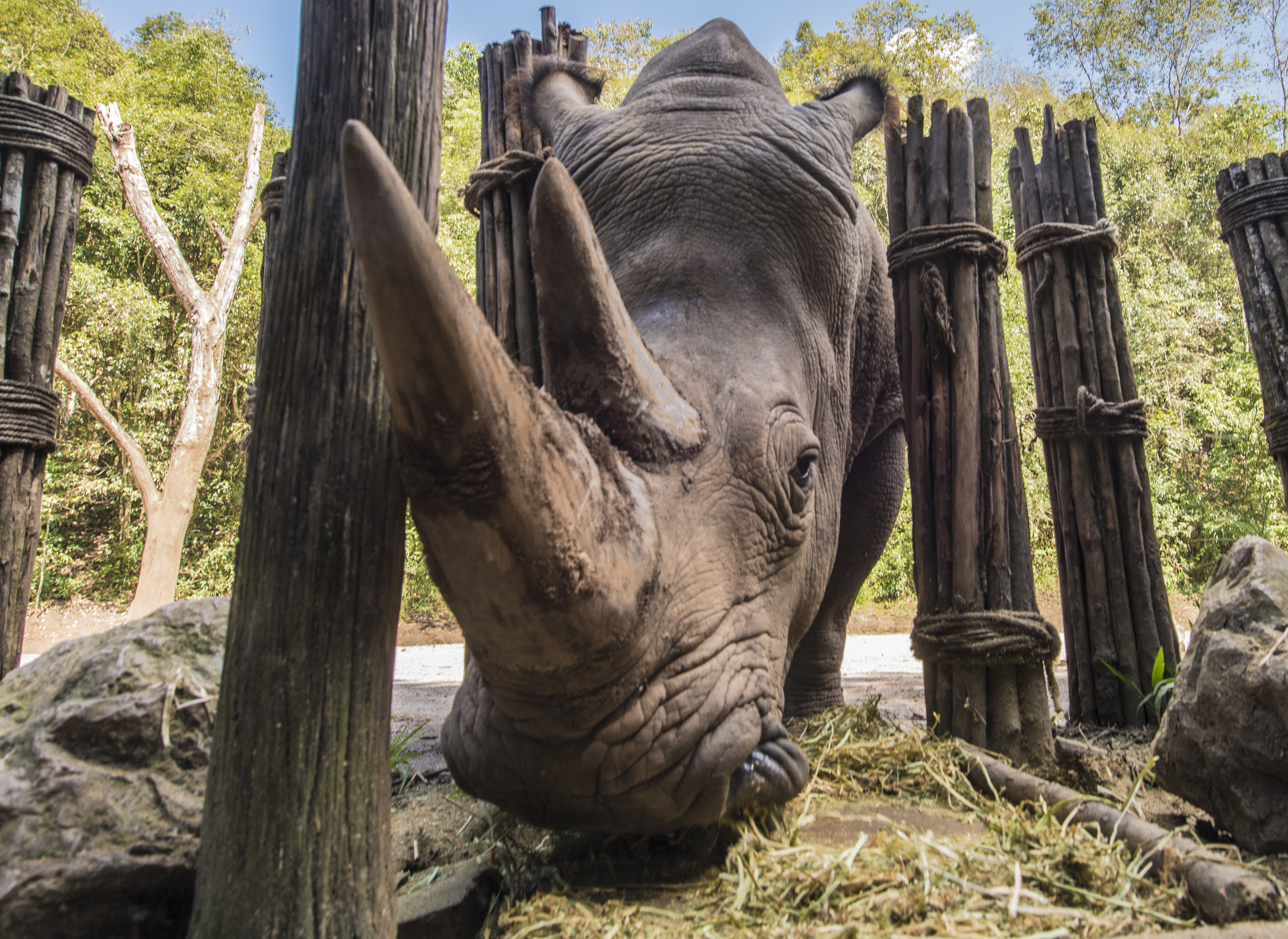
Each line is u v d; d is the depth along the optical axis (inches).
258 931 70.3
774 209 130.4
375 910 74.9
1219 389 744.3
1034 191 217.5
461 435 57.5
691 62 146.3
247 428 832.9
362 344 77.4
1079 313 206.2
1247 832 119.2
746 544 105.0
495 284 176.9
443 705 281.3
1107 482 198.5
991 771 136.6
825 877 92.8
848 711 173.5
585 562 67.4
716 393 109.3
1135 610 194.7
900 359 191.3
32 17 1012.5
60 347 743.1
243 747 72.7
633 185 131.6
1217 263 1063.0
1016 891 89.4
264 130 1056.8
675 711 90.0
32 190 191.0
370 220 50.6
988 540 176.9
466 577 64.6
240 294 888.3
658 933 85.7
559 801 92.2
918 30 1207.6
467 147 1080.2
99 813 82.4
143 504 753.6
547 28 192.9
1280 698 113.6
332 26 80.8
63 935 78.5
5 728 90.4
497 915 94.2
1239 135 1269.7
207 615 99.3
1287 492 215.0
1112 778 159.0
